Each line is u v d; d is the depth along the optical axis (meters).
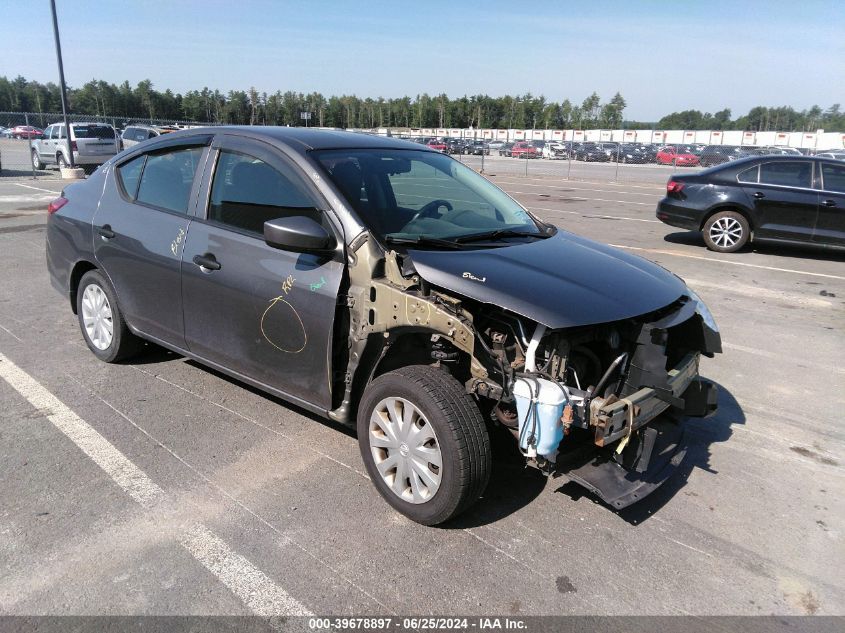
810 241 9.88
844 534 3.10
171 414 4.06
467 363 3.13
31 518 2.96
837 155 29.39
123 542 2.82
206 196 3.87
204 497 3.18
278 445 3.72
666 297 3.19
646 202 17.92
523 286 2.89
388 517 3.07
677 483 3.52
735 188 10.19
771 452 3.90
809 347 5.82
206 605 2.47
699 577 2.75
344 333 3.25
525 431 2.72
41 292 6.91
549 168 35.06
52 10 20.12
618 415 2.74
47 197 15.40
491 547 2.89
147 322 4.32
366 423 3.15
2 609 2.41
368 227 3.16
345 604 2.51
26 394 4.29
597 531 3.04
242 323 3.61
